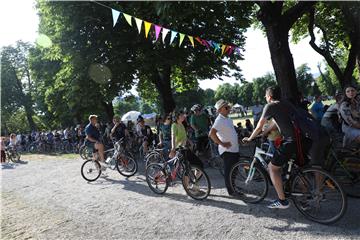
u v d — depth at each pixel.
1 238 5.21
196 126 10.09
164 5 9.29
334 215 4.71
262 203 5.65
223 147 6.11
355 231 4.22
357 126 6.02
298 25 19.56
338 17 16.52
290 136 4.73
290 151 4.73
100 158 9.31
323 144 5.06
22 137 26.62
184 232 4.76
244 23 12.72
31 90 48.59
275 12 10.05
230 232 4.59
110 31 16.14
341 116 6.19
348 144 6.11
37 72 32.22
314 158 5.11
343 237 4.07
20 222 5.96
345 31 17.14
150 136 13.34
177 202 6.24
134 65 16.61
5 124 52.75
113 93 16.69
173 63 16.23
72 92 17.33
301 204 4.90
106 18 16.05
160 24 9.91
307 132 4.72
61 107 31.00
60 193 7.99
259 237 4.33
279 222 4.75
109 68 16.19
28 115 49.78
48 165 13.99
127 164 9.34
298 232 4.36
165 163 6.90
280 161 4.79
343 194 4.36
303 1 10.08
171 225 5.08
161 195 6.87
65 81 19.77
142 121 13.61
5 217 6.33
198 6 10.34
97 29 16.48
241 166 5.98
